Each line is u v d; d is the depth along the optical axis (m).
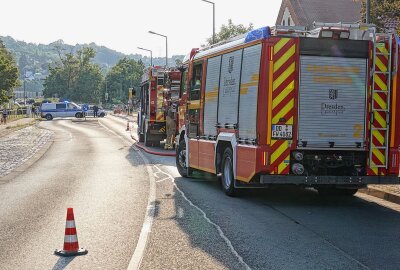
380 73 11.65
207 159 14.52
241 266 7.07
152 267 7.02
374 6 23.59
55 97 154.00
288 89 11.34
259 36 11.56
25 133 43.81
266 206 11.77
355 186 12.27
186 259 7.39
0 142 34.53
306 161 11.62
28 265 7.10
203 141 14.80
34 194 13.41
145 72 31.16
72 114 77.25
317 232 9.12
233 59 12.91
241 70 12.40
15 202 12.20
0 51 69.19
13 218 10.28
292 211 11.16
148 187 14.59
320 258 7.48
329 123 11.50
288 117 11.36
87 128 52.69
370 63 11.61
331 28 11.39
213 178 16.80
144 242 8.33
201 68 15.16
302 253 7.74
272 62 11.27
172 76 24.62
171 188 14.45
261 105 11.36
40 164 21.64
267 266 7.07
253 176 11.59
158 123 29.02
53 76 158.12
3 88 58.06
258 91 11.48
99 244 8.22
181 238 8.61
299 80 11.38
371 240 8.56
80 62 158.88
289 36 11.35
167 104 27.41
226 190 13.23
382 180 11.75
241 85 12.35
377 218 10.43
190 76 16.05
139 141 33.59
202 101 14.91
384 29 21.80
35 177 17.20
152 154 25.98
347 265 7.16
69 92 154.75
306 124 11.41
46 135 41.62
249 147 11.76
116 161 22.44
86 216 10.42
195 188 14.47
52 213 10.77
